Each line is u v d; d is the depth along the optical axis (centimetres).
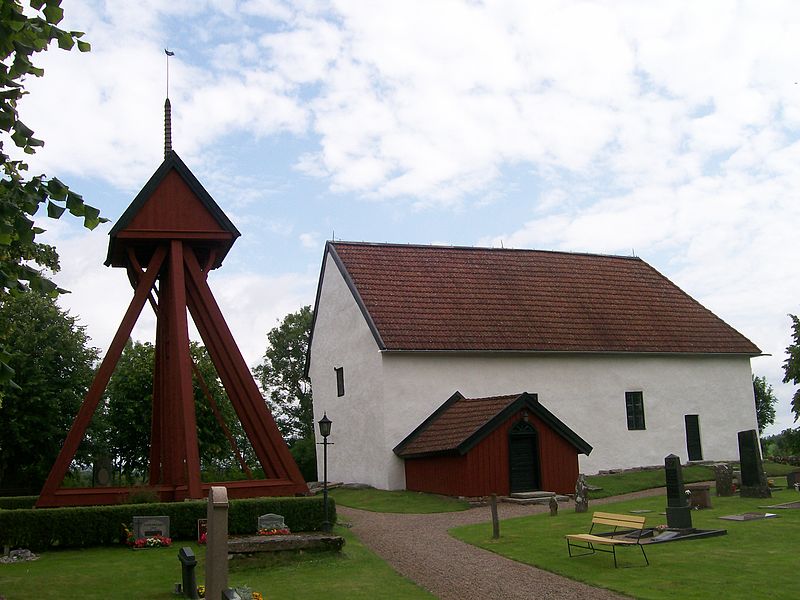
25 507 2186
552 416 2730
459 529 1967
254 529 1784
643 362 3491
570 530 1814
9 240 752
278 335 5791
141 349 3884
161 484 1984
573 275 3822
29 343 3250
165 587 1289
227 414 3803
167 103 2056
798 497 2270
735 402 3684
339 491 3062
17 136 743
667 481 1719
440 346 3045
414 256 3559
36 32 724
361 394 3158
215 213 1984
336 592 1259
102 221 764
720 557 1419
